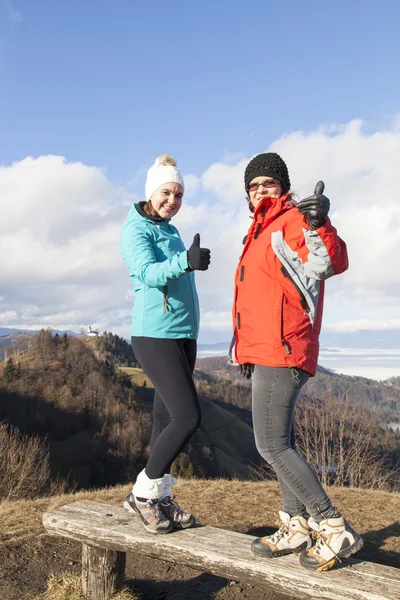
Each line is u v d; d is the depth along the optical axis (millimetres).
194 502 5414
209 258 2164
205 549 2209
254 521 4715
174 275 2258
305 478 2062
